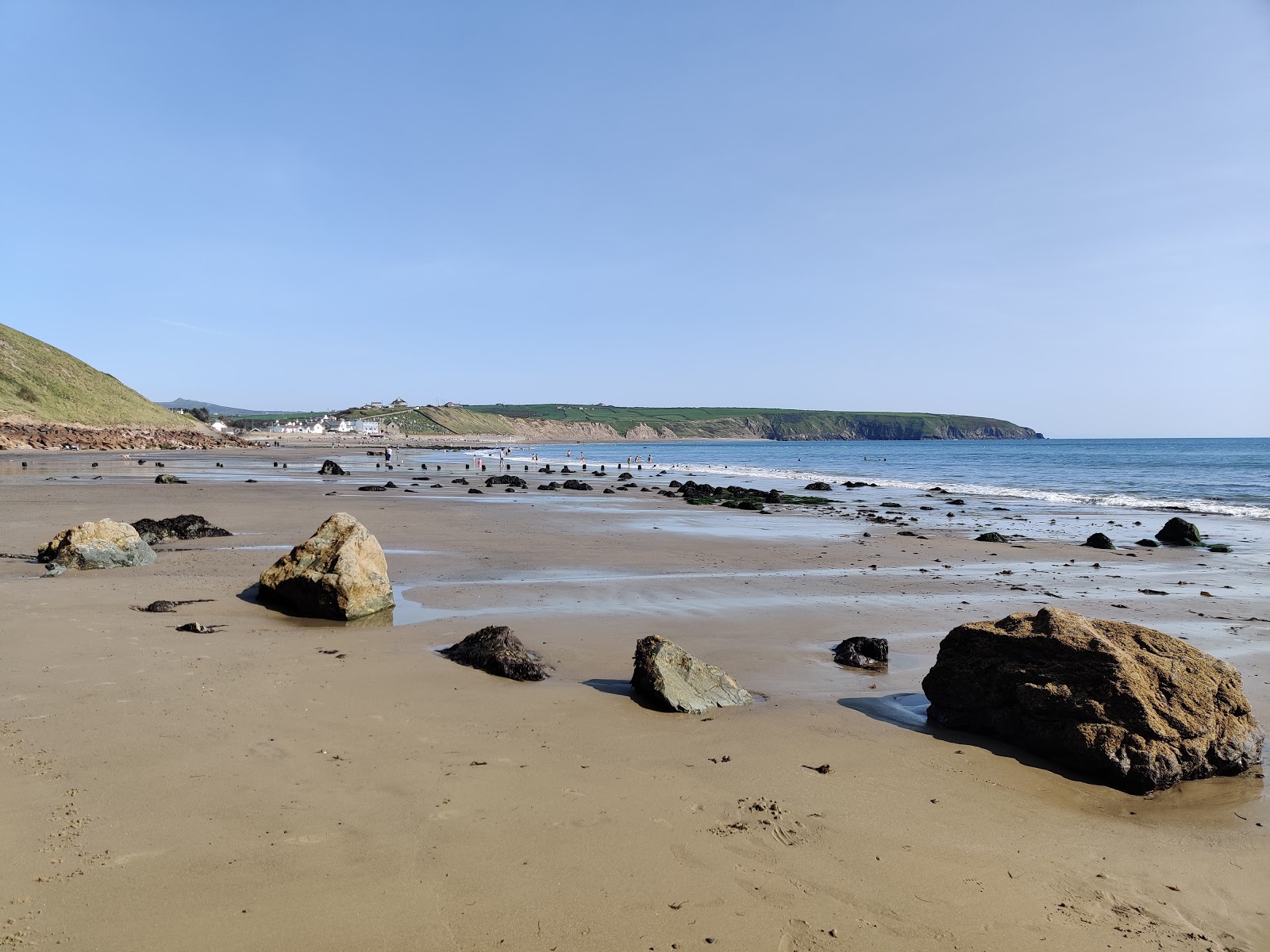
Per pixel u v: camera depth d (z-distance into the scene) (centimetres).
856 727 730
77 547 1380
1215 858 514
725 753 650
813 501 3506
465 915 407
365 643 964
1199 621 1176
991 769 646
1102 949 408
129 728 640
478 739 657
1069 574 1602
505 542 1952
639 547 1902
